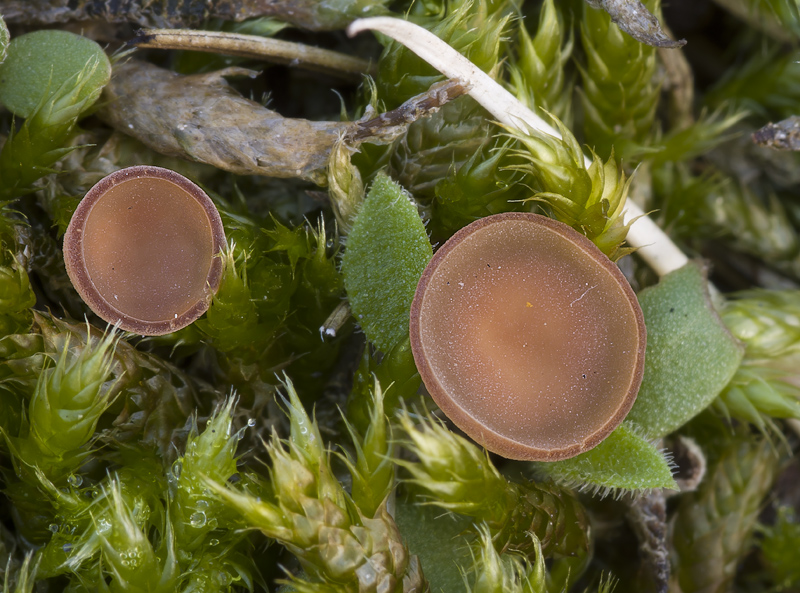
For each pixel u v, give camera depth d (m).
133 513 0.11
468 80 0.11
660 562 0.12
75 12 0.12
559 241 0.11
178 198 0.11
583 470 0.11
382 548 0.11
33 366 0.11
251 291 0.12
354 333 0.12
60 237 0.12
